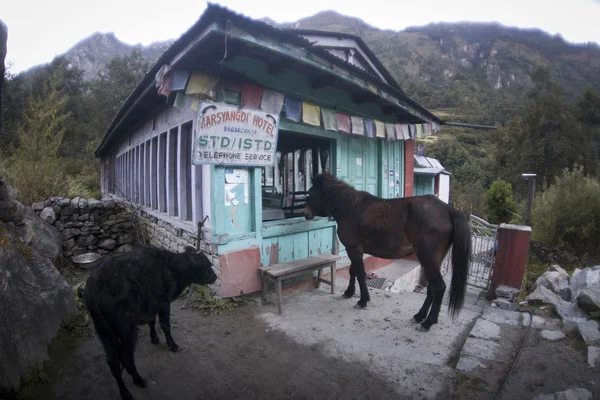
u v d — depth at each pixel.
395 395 2.51
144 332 3.40
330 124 4.66
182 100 3.42
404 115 6.46
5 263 2.73
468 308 4.67
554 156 19.67
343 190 4.26
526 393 2.50
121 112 5.96
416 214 3.55
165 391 2.53
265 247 4.38
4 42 2.65
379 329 3.56
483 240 6.69
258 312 3.90
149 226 6.43
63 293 3.46
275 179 7.22
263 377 2.72
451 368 2.85
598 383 2.59
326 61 3.80
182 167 4.73
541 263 8.87
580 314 3.71
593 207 9.07
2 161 7.32
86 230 6.11
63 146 16.36
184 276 2.86
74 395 2.45
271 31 2.99
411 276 6.71
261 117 3.91
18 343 2.45
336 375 2.75
